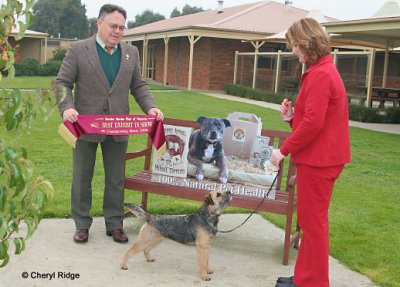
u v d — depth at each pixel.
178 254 4.46
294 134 3.36
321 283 3.51
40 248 4.33
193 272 4.07
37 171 7.26
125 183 4.91
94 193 6.20
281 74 22.83
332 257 4.55
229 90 26.44
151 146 5.38
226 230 5.19
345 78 19.14
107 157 4.64
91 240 4.63
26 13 1.88
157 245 4.50
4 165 1.88
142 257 4.33
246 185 4.67
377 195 7.02
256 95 23.44
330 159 3.36
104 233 4.84
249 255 4.52
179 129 4.81
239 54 26.92
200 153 4.75
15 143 2.03
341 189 7.28
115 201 4.70
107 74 4.40
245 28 28.22
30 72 37.22
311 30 3.32
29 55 42.50
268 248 4.73
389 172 8.75
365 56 18.03
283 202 4.43
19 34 1.87
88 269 3.98
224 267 4.21
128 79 4.53
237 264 4.29
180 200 6.27
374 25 14.88
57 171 7.34
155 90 26.20
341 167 3.45
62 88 2.07
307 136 3.30
